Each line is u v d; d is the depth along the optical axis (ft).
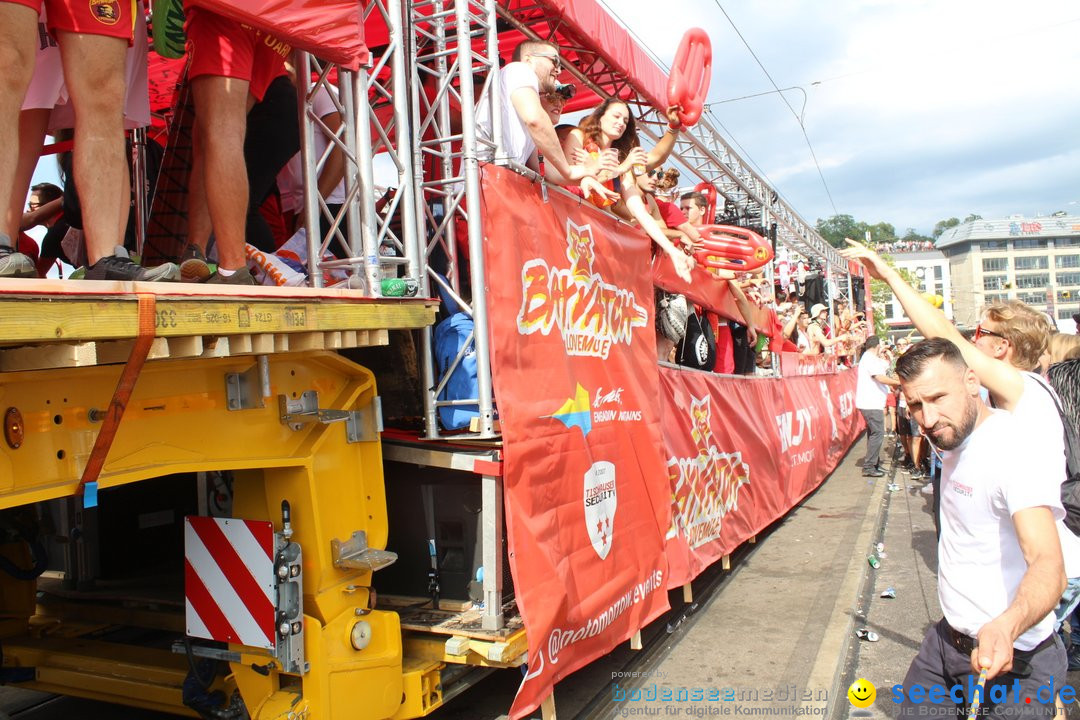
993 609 9.04
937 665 9.93
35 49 8.68
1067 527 11.07
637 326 17.57
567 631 13.05
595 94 24.00
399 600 13.39
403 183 12.85
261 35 11.63
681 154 29.76
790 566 24.45
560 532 13.16
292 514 10.92
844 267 64.08
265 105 14.01
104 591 14.33
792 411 32.60
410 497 13.66
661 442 17.74
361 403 12.01
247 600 10.57
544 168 15.24
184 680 11.43
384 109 19.15
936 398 8.98
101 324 7.00
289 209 16.78
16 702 15.53
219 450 9.79
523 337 12.90
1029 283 373.61
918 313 11.02
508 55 21.77
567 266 14.49
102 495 15.03
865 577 23.03
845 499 35.45
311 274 12.40
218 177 10.93
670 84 17.48
